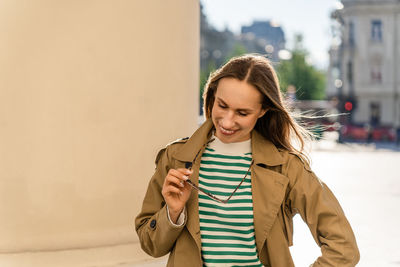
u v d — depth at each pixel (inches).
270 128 87.0
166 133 156.9
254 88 78.6
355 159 855.1
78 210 144.6
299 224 315.9
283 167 83.5
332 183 522.6
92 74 143.2
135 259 150.8
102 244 147.7
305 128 93.9
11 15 137.5
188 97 163.6
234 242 82.7
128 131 149.0
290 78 2091.5
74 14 140.6
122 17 145.7
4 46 137.7
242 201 82.7
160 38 153.0
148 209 90.4
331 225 80.0
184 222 81.6
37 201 141.6
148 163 153.6
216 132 87.4
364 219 335.3
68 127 141.9
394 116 1908.2
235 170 84.5
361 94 1926.7
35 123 140.0
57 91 140.6
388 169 673.0
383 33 1908.2
